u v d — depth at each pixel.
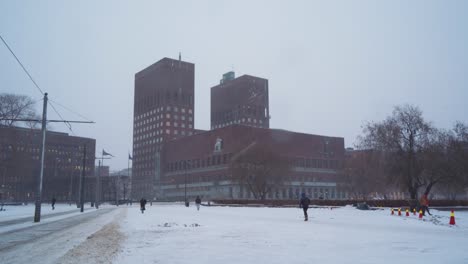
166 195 175.50
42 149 32.50
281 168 96.06
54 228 24.61
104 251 13.81
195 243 15.96
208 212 47.97
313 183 150.25
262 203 74.06
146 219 33.62
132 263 11.28
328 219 31.67
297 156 150.25
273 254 12.84
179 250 13.92
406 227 23.72
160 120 197.12
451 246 14.69
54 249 14.51
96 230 22.88
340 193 158.38
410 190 58.72
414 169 56.75
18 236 19.53
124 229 23.38
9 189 153.25
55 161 194.00
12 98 80.38
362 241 16.22
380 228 22.86
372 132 63.16
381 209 50.88
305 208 29.78
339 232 20.20
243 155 95.31
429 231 21.05
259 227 23.72
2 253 13.56
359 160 73.25
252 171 92.75
